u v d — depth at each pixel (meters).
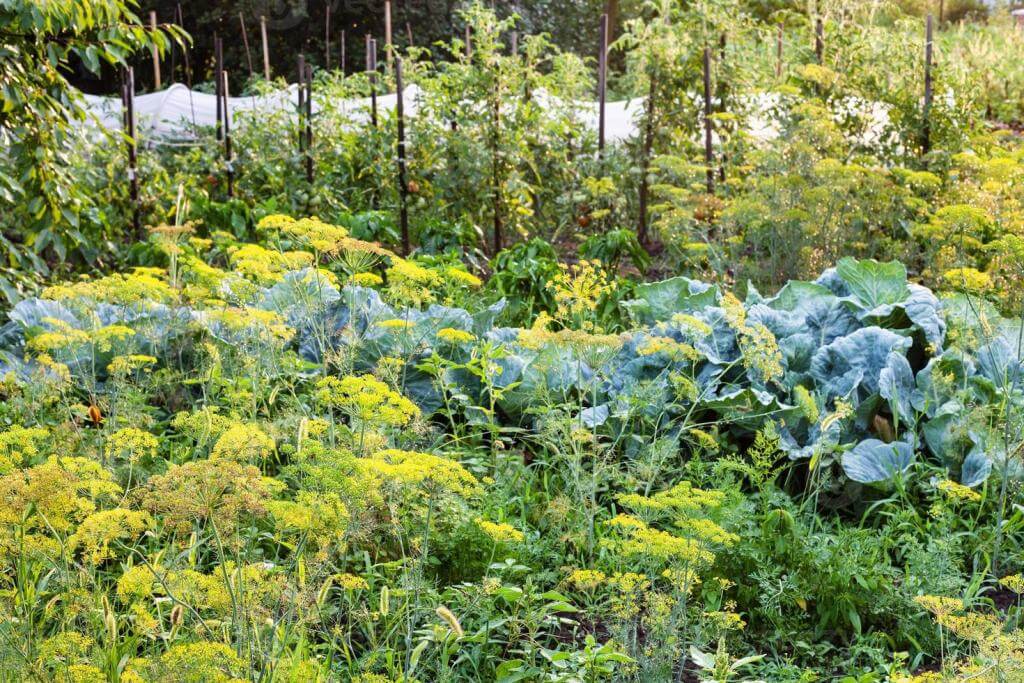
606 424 4.68
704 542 3.11
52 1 5.59
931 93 8.02
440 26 21.64
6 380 4.25
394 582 3.45
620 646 3.04
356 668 3.02
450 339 4.67
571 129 9.41
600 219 8.80
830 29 8.83
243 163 8.95
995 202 6.14
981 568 4.02
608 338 3.95
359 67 21.31
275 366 4.40
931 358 4.86
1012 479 4.27
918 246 7.07
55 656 2.31
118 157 7.91
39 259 6.09
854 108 8.34
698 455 4.44
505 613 3.42
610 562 3.76
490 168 8.35
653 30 8.98
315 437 3.78
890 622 3.64
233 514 2.30
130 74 7.82
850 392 4.67
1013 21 20.12
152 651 2.69
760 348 4.56
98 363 5.04
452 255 6.84
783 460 4.65
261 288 4.78
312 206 8.34
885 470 4.37
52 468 2.41
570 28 22.05
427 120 8.85
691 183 7.95
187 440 4.38
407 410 3.05
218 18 21.09
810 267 6.77
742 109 8.96
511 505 4.19
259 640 2.42
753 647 3.53
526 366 4.93
